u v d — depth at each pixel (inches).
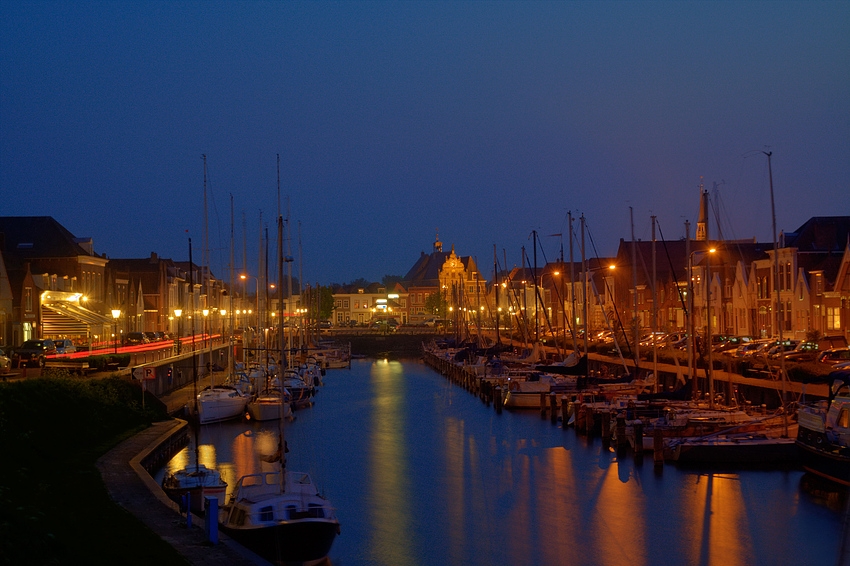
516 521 1619.1
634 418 2250.2
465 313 6850.4
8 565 943.7
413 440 2536.9
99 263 4131.4
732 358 2923.2
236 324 6776.6
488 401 3494.1
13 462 1529.3
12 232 3882.9
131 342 4220.0
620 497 1765.5
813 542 1472.7
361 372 5442.9
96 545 1135.0
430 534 1542.8
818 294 3560.5
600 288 5964.6
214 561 1085.1
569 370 3154.5
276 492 1332.4
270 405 2819.9
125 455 1840.6
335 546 1471.5
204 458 2183.8
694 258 4699.8
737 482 1846.7
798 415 1911.9
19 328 3233.3
